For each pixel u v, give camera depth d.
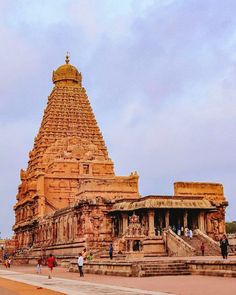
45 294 32.16
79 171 136.12
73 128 146.62
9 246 158.62
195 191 105.44
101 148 147.50
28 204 140.00
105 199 88.94
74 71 156.88
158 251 76.25
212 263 44.94
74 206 91.88
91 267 57.69
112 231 87.81
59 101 150.12
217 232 94.94
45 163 138.00
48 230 113.94
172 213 87.00
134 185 100.19
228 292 30.42
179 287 34.59
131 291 32.38
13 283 43.50
